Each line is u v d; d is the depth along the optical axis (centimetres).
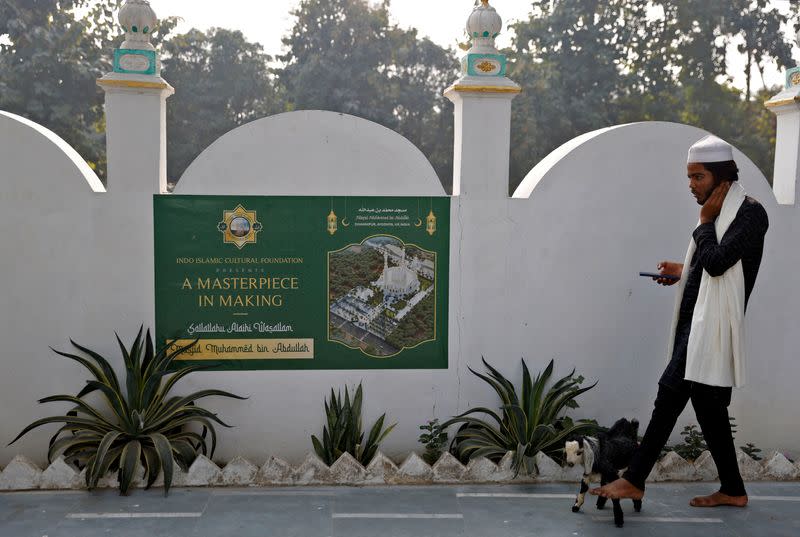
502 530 474
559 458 575
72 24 1923
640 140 612
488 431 588
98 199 571
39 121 1892
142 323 580
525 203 603
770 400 638
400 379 602
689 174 488
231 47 2661
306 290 591
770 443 641
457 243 598
